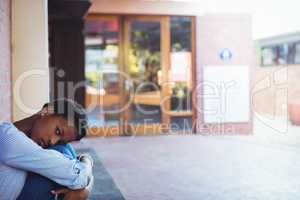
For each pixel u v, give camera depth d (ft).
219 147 25.52
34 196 7.69
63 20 26.94
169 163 20.53
